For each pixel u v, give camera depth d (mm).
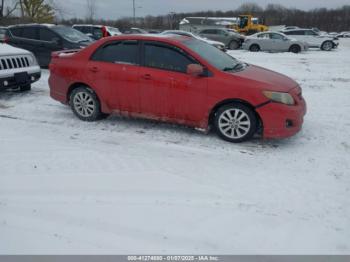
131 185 4062
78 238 3121
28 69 7977
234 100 5289
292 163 4816
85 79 6129
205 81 5328
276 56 19750
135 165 4598
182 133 5891
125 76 5777
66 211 3527
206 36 26797
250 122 5305
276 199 3852
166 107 5664
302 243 3127
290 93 5258
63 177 4227
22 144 5238
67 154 4891
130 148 5203
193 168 4570
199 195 3877
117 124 6301
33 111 6996
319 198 3904
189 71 5219
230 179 4289
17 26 12266
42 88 9008
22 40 12055
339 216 3561
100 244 3047
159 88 5586
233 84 5227
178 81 5449
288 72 12984
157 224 3332
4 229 3236
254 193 3967
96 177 4238
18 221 3359
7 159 4695
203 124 5543
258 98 5125
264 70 6059
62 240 3092
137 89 5750
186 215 3488
